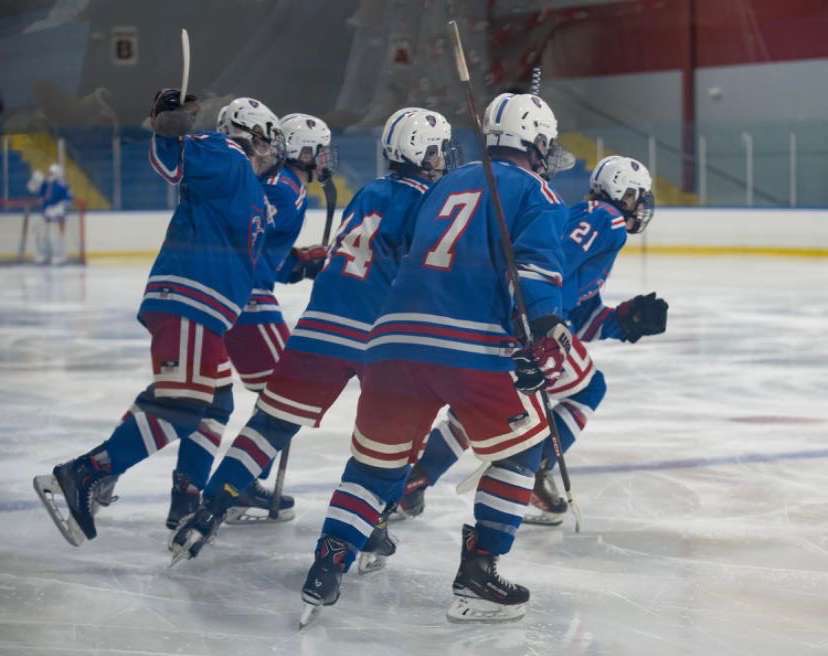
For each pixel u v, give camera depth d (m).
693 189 36.41
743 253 43.06
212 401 10.25
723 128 22.47
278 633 8.02
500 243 8.03
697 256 44.75
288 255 11.22
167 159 8.41
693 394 18.25
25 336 25.52
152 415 9.41
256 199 9.44
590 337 11.88
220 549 10.09
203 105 7.75
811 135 36.53
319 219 33.75
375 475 8.43
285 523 10.98
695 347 23.91
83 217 31.94
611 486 12.36
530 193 8.10
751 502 11.70
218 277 9.38
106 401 17.05
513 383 8.11
